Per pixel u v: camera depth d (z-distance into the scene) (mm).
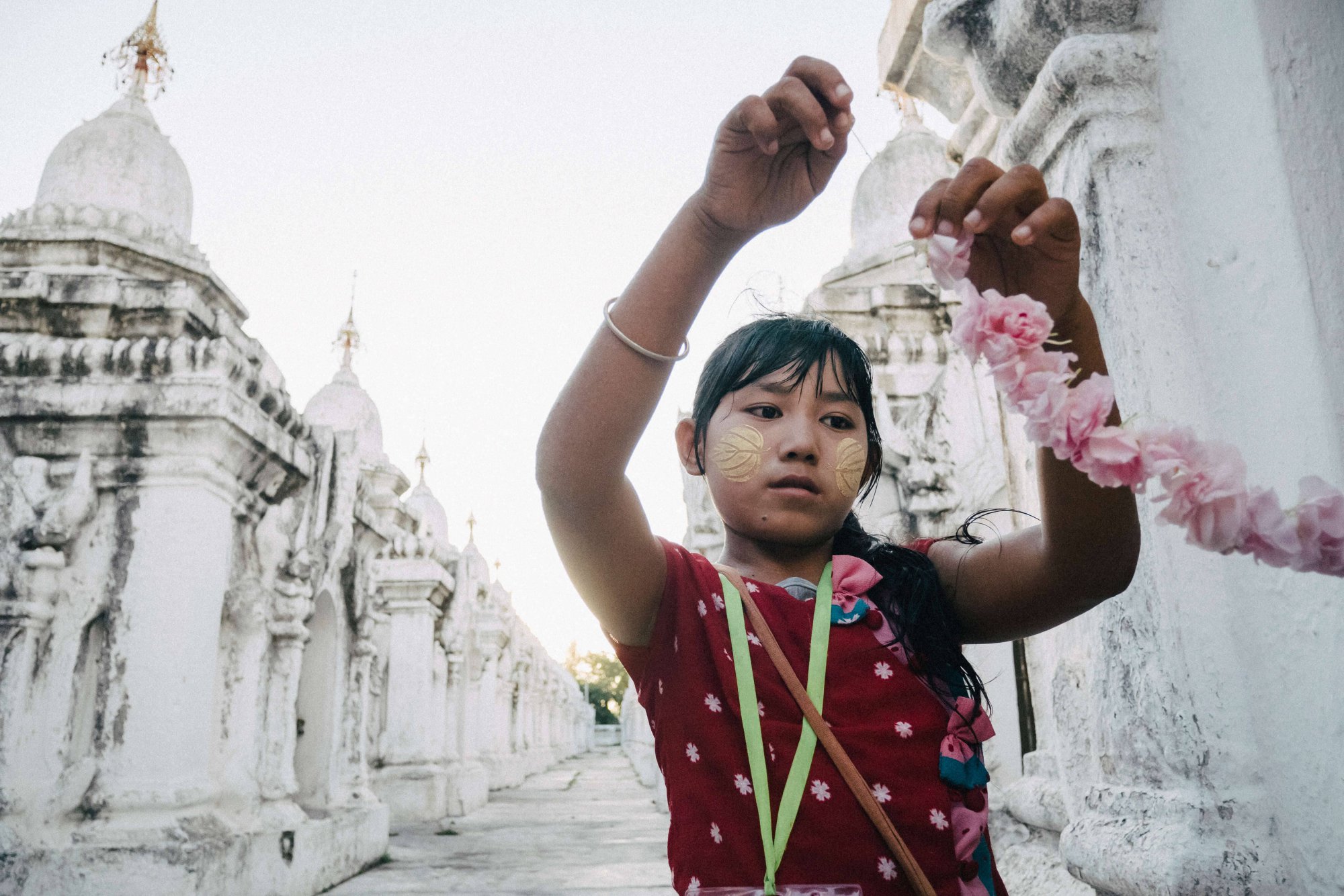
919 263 6945
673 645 1353
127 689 5723
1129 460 897
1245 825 1718
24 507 5863
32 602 5668
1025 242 990
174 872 5262
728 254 1169
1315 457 1620
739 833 1190
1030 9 2213
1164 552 1898
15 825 5309
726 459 1400
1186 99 1995
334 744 8633
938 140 7879
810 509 1372
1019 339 914
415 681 12945
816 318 1563
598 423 1179
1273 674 1696
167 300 6324
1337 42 1698
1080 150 2154
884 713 1269
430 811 12258
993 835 3955
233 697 6402
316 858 7051
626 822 12148
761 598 1362
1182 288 1982
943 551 1540
